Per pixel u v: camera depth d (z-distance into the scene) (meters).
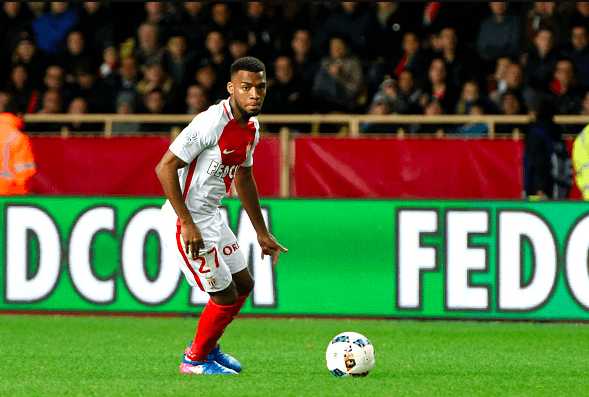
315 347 22.75
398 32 39.88
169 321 28.75
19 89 40.12
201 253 15.96
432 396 14.53
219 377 16.59
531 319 28.16
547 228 28.12
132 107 37.38
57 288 28.91
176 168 15.36
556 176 31.84
